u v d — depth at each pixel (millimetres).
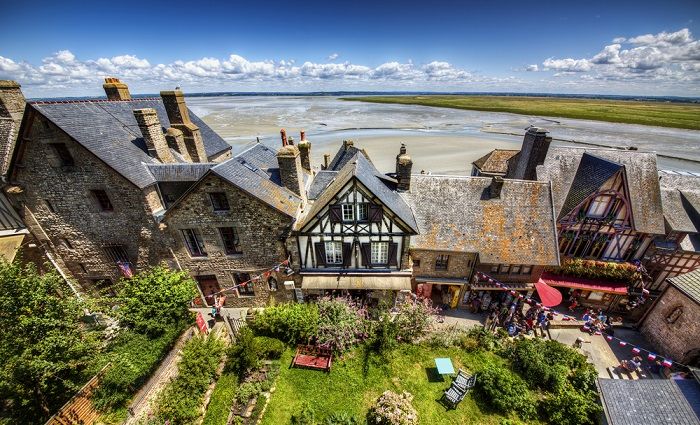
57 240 17906
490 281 20172
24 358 10375
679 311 17109
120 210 16922
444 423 13500
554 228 19562
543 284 20016
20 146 15242
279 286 19328
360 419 13219
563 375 15062
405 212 18391
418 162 54531
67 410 10977
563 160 22797
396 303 19609
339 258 18594
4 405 11828
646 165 21141
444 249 19141
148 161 18031
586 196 19656
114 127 18281
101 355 11930
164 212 17250
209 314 19625
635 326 19906
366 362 15984
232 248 18141
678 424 12016
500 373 14898
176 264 18359
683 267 20656
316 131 84125
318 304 17656
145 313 14055
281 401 13961
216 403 13555
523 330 18875
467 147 66000
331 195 16766
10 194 16234
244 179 16672
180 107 20844
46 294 11391
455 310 21125
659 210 20297
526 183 20328
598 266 20578
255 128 87625
